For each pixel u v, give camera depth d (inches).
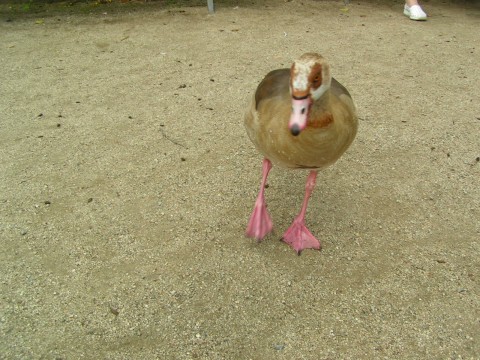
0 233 38.6
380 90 61.9
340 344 30.0
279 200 42.9
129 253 37.0
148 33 81.5
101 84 63.9
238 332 30.8
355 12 93.4
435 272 35.3
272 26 84.6
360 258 36.5
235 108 57.6
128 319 31.6
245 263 36.0
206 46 75.8
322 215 41.0
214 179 45.4
